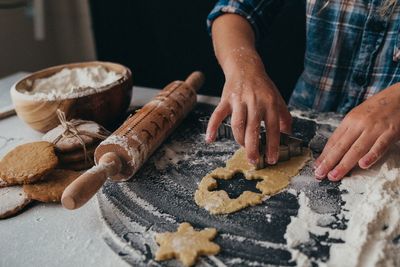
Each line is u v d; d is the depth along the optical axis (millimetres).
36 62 1960
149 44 1817
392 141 660
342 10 902
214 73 1783
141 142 694
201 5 1654
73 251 558
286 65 1640
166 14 1724
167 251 533
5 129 894
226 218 594
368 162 642
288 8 1518
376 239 537
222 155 749
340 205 604
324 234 552
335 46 942
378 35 884
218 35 931
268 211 603
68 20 2002
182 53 1789
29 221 617
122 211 620
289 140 729
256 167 689
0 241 581
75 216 623
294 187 649
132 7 1750
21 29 1837
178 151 767
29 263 542
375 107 693
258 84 745
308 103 1030
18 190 663
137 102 988
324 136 783
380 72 914
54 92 814
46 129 820
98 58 1924
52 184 661
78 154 720
